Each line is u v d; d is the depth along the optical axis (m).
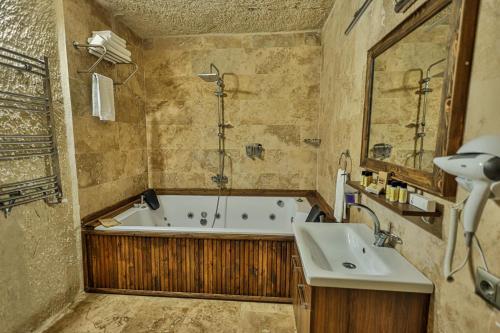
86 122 2.07
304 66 2.89
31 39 1.61
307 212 2.51
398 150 1.21
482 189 0.60
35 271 1.64
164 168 3.16
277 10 2.36
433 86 0.94
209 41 2.93
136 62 2.86
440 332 0.92
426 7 0.97
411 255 1.12
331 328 1.06
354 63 1.76
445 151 0.84
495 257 0.68
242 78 2.96
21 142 1.50
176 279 2.02
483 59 0.73
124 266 2.05
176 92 3.04
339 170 1.96
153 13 2.40
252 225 3.04
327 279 1.02
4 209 1.43
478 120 0.75
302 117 2.96
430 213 0.93
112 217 2.30
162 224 3.02
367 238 1.38
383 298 1.03
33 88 1.61
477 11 0.75
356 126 1.72
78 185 1.99
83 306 1.91
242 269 1.97
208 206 3.08
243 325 1.72
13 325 1.50
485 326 0.71
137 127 2.91
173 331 1.67
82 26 2.01
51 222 1.77
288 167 3.05
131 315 1.82
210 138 3.08
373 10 1.47
